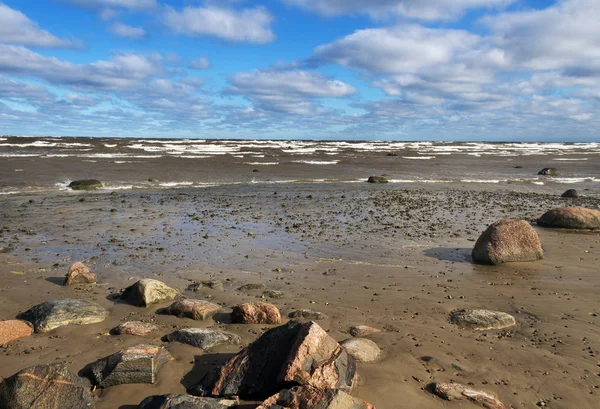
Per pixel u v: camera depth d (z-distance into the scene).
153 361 6.14
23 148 61.97
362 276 11.41
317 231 16.78
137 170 38.75
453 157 68.00
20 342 7.21
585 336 7.91
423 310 9.15
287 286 10.56
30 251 13.52
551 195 30.25
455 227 18.00
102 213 20.38
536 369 6.70
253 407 5.49
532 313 9.05
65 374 5.40
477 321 8.38
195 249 13.95
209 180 35.31
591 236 16.44
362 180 38.19
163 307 9.11
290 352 5.74
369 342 7.22
